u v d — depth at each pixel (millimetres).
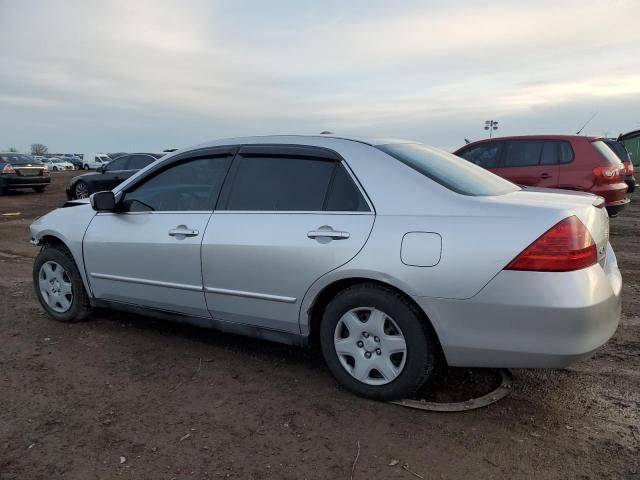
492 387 3322
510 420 2947
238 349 4059
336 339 3266
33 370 3689
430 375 3062
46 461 2621
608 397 3205
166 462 2605
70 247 4438
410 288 2904
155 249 3896
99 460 2625
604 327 2770
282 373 3623
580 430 2844
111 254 4172
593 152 8375
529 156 8836
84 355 3953
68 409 3135
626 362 3717
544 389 3311
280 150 3596
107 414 3070
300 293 3287
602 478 2438
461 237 2826
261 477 2484
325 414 3051
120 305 4301
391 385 3088
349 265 3080
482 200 2957
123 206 4242
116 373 3637
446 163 3598
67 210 4652
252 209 3559
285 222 3363
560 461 2568
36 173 19391
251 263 3439
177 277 3820
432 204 2998
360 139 3494
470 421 2941
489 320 2779
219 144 3881
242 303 3564
